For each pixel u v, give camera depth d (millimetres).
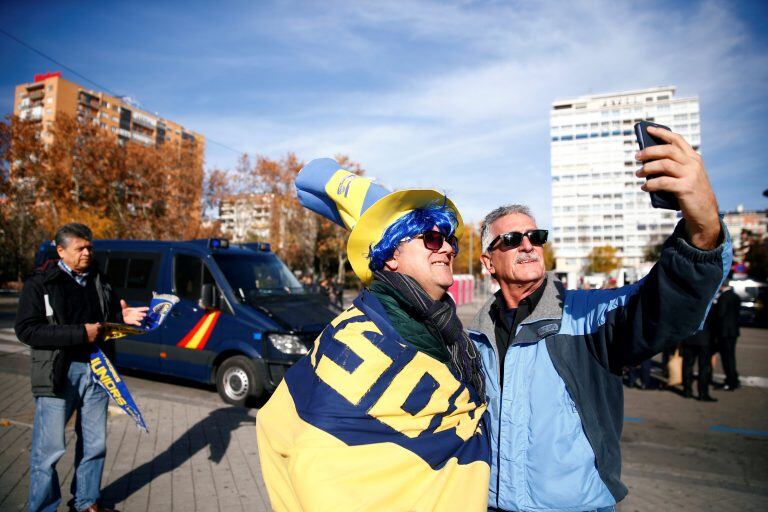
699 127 122125
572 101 132625
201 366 6500
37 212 33375
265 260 7309
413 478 1243
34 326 2734
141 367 6992
